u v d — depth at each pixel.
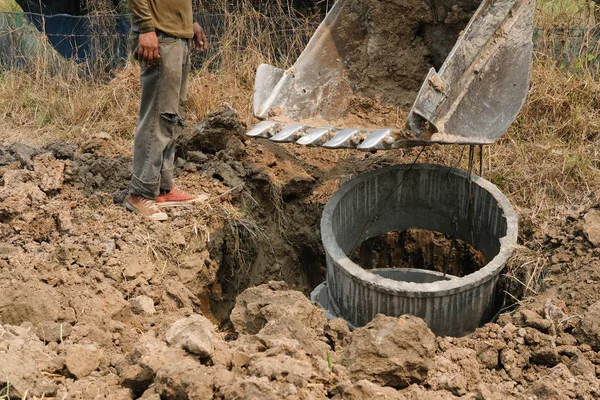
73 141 5.64
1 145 5.16
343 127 4.24
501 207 4.13
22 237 4.21
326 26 4.52
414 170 4.42
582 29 6.12
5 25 6.72
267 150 5.29
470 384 3.23
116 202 4.67
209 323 3.29
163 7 4.01
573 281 3.80
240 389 2.74
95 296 3.64
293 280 5.00
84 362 3.09
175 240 4.33
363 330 3.28
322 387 2.94
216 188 4.84
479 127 3.71
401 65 4.46
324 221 4.12
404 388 3.18
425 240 5.13
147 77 4.15
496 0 3.78
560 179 4.96
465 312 3.81
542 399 3.05
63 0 7.53
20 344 3.02
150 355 2.96
